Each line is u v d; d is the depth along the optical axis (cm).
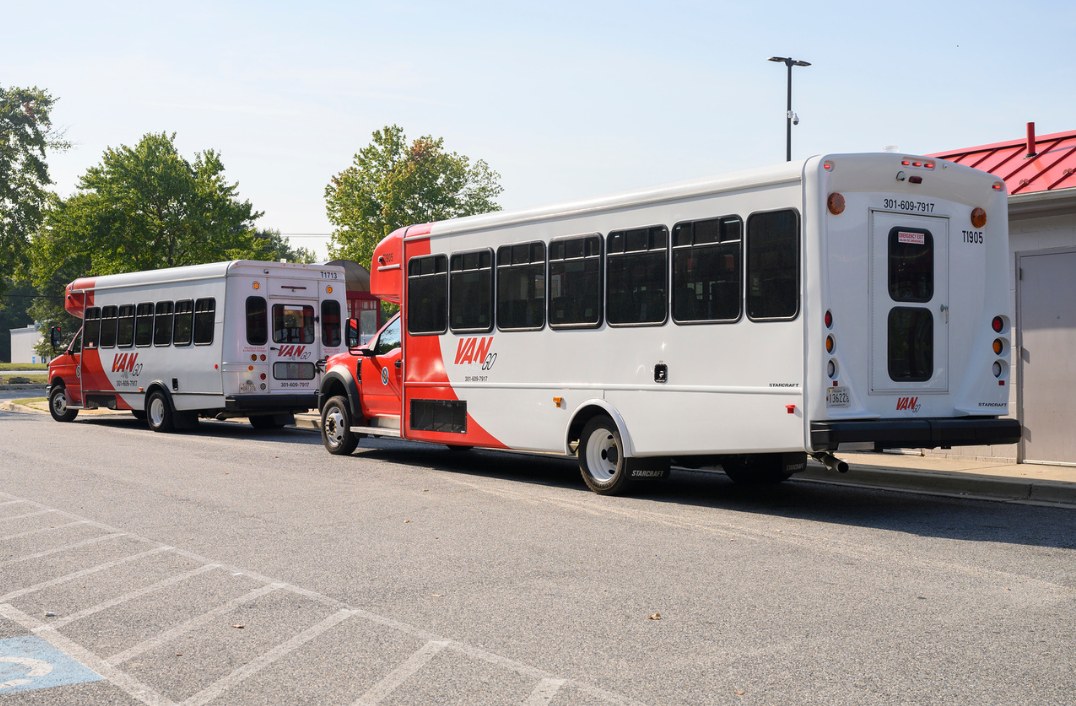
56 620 567
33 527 862
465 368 1200
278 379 1825
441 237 1238
